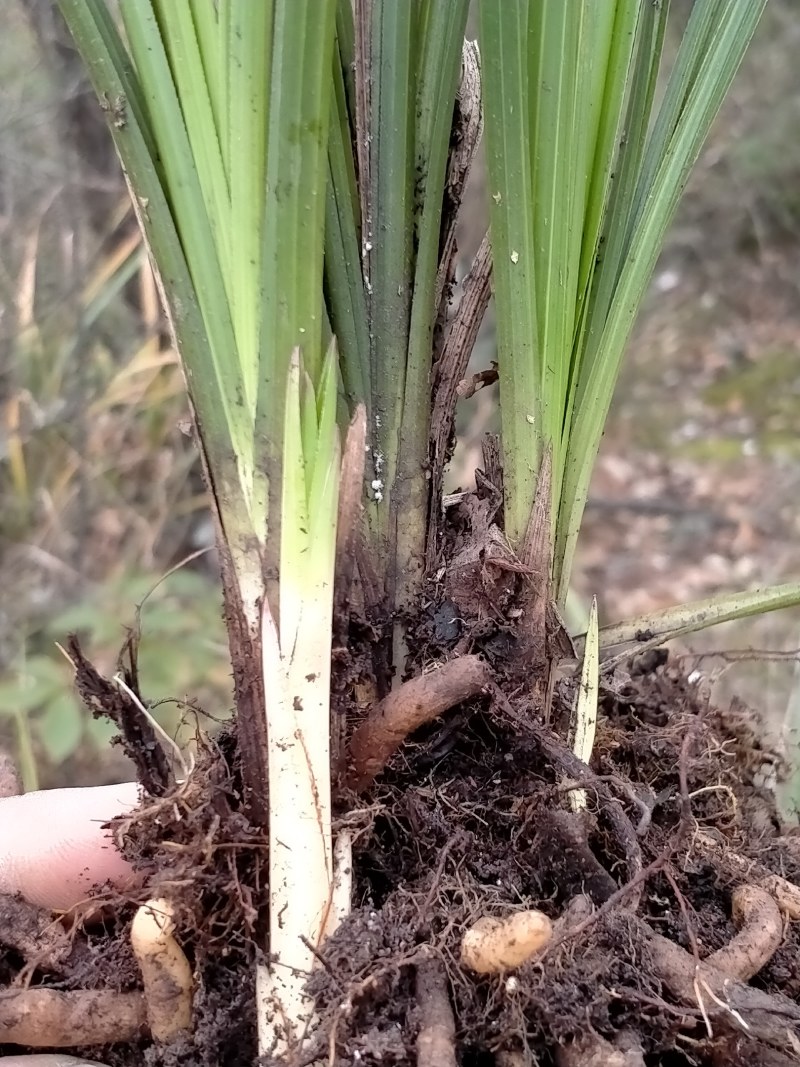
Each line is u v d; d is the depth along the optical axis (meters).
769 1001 0.11
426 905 0.12
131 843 0.14
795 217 0.98
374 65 0.13
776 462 0.71
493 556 0.14
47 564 0.43
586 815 0.13
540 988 0.11
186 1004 0.13
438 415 0.15
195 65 0.11
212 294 0.12
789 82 0.93
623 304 0.14
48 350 0.45
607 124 0.13
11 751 0.38
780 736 0.21
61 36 0.45
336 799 0.13
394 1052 0.11
